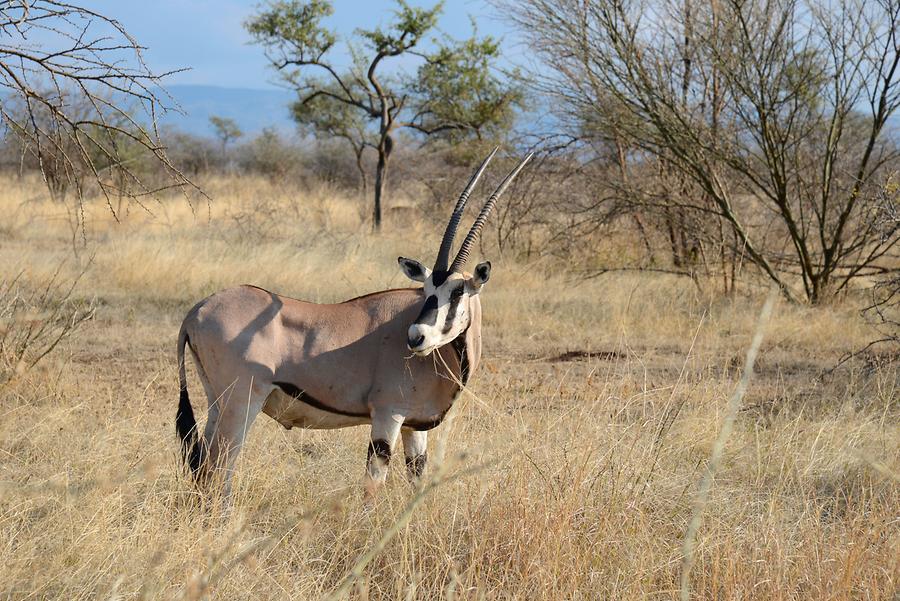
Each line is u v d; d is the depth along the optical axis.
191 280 18.42
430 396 7.70
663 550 6.83
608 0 17.20
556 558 6.19
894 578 6.20
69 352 12.77
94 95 8.05
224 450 7.46
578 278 19.52
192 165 55.22
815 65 16.80
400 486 7.57
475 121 32.84
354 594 6.26
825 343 14.54
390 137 33.28
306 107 43.59
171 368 12.63
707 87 17.56
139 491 7.74
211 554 5.91
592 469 7.36
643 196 18.91
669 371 12.80
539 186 20.88
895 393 10.90
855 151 18.70
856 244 17.17
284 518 7.25
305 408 7.77
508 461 7.56
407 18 32.16
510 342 14.88
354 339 7.66
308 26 33.09
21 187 34.25
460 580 5.98
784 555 6.47
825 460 8.72
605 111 17.80
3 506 6.92
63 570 6.11
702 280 19.16
